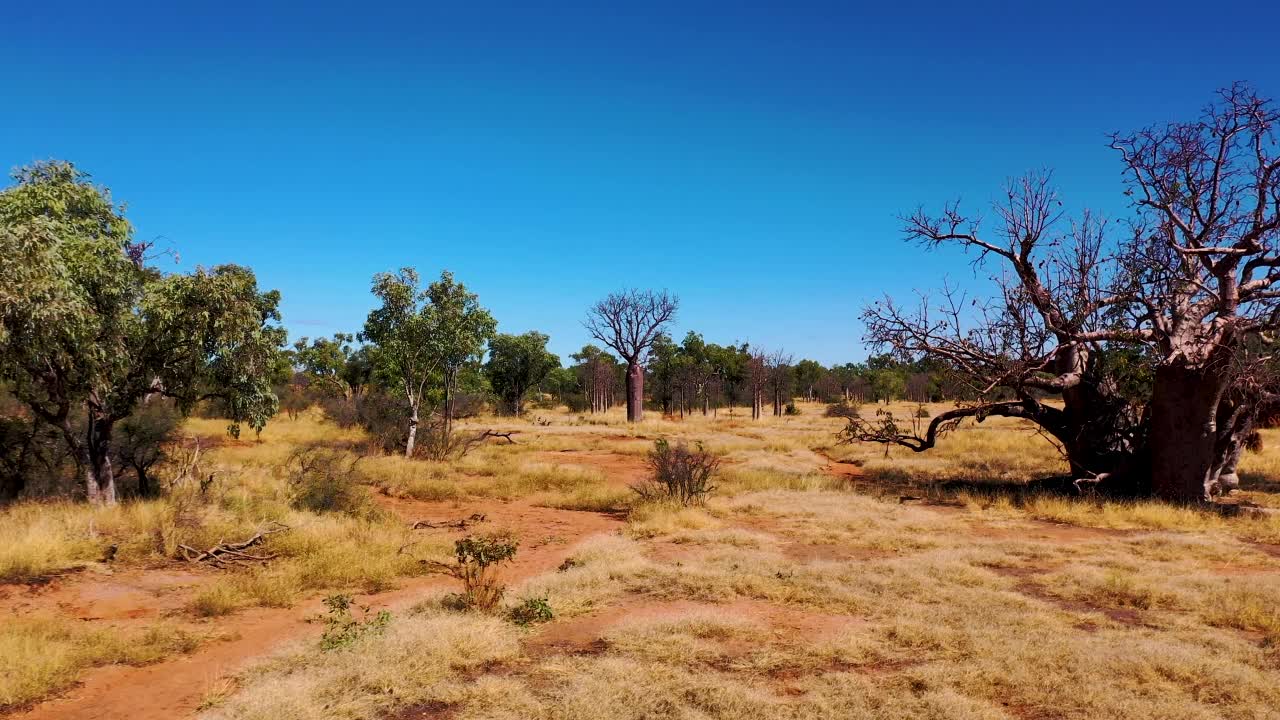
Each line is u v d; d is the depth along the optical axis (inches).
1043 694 200.4
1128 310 638.5
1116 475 639.8
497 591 301.6
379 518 507.5
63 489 508.4
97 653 241.0
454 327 934.4
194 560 376.5
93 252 456.1
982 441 1168.8
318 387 1829.5
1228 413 622.2
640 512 533.6
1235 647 238.8
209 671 230.7
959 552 396.2
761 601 308.2
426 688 206.5
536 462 885.2
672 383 2299.5
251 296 542.6
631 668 221.1
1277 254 566.9
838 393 3139.8
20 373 438.6
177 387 512.4
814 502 583.8
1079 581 332.2
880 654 236.8
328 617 291.9
